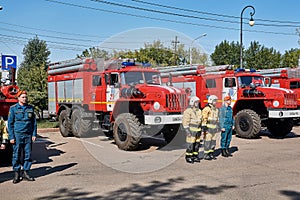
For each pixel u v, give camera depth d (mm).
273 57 50094
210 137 8492
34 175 6961
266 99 13047
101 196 5551
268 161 8352
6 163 8141
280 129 13484
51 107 14914
